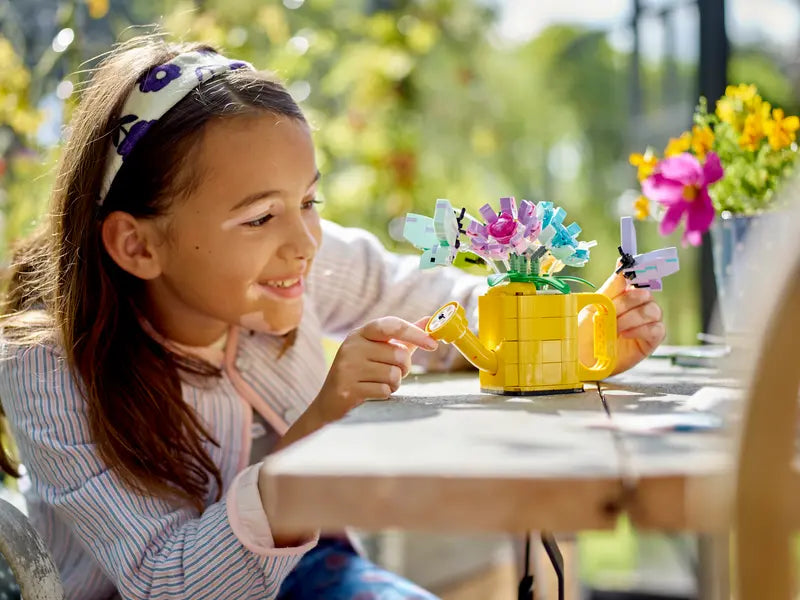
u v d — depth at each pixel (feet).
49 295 3.92
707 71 6.71
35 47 8.51
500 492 1.90
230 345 4.10
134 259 3.68
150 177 3.58
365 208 9.77
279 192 3.53
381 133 9.95
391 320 3.28
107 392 3.60
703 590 5.51
